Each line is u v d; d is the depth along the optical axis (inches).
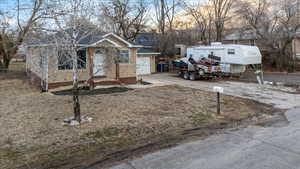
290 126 280.5
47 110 351.6
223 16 1182.9
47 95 474.3
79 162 191.6
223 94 513.7
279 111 374.3
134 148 218.5
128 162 186.4
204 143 224.4
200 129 277.1
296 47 1204.5
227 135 248.1
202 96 477.1
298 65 1062.4
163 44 1127.6
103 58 613.6
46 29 346.0
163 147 217.5
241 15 1200.2
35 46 530.3
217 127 285.0
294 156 190.4
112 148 221.1
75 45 292.0
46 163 192.1
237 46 770.8
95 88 561.3
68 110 347.6
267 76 878.4
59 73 547.2
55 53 485.1
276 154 194.7
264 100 462.0
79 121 289.7
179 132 266.2
